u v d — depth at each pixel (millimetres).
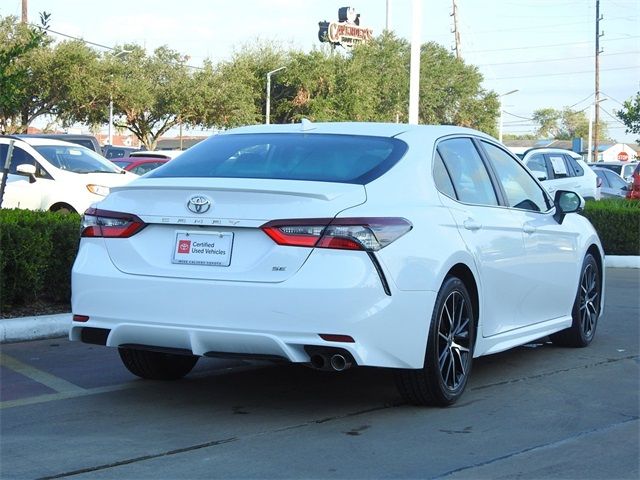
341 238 5094
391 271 5203
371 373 6848
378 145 5949
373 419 5582
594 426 5535
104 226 5562
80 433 5230
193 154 6109
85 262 5578
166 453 4879
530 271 6895
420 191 5738
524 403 6055
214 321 5184
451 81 63094
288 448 4980
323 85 56250
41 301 8797
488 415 5730
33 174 13695
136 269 5414
